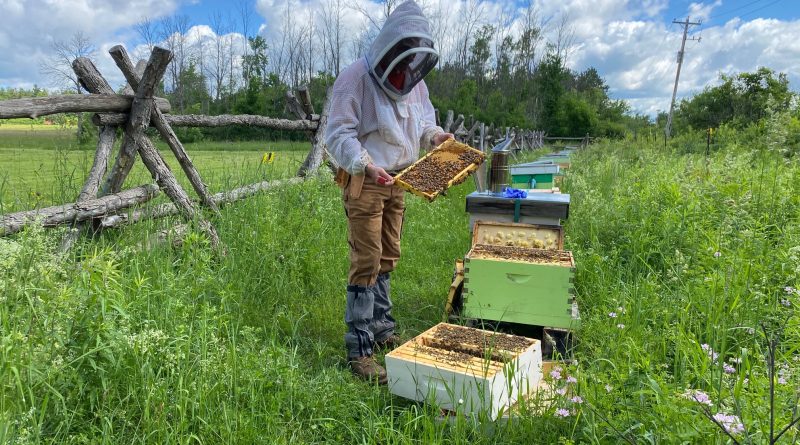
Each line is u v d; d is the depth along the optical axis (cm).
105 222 374
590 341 315
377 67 291
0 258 224
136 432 213
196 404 228
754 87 3022
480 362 264
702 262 388
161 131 446
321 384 275
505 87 5972
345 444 243
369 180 301
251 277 399
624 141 1888
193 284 325
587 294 389
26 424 193
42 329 214
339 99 294
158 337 236
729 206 476
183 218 448
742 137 1331
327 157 803
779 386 202
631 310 327
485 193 441
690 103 3422
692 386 245
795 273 339
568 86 7938
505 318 340
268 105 4269
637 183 679
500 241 411
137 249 356
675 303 335
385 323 351
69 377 216
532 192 474
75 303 226
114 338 228
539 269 328
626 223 511
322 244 481
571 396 242
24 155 820
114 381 231
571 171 1078
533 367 284
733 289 332
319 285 426
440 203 760
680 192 552
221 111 4819
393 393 276
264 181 603
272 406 247
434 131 349
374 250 309
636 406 213
